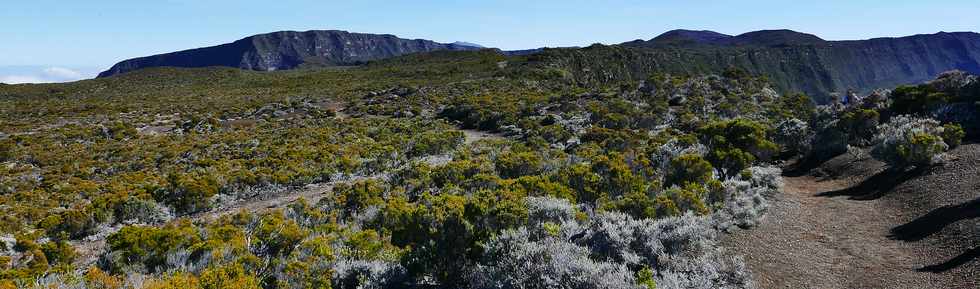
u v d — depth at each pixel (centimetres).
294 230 1036
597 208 1134
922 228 980
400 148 3166
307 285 762
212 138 4147
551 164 1984
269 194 2112
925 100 2134
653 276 707
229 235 1164
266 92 8394
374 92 7375
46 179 2850
